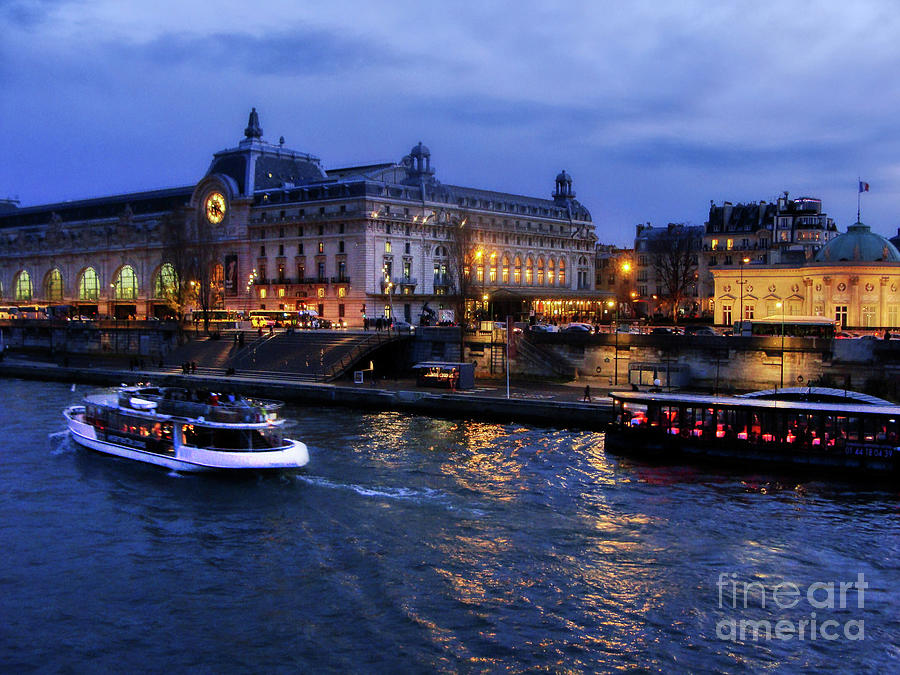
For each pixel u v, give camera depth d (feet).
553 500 174.40
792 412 196.34
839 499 175.63
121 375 352.49
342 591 133.39
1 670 111.65
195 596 132.26
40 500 178.40
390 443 223.51
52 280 644.69
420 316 456.45
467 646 117.08
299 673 110.93
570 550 148.56
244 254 520.42
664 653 115.75
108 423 217.97
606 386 293.84
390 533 156.76
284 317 428.97
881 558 145.59
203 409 200.64
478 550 148.66
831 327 296.30
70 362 416.05
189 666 112.68
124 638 119.65
